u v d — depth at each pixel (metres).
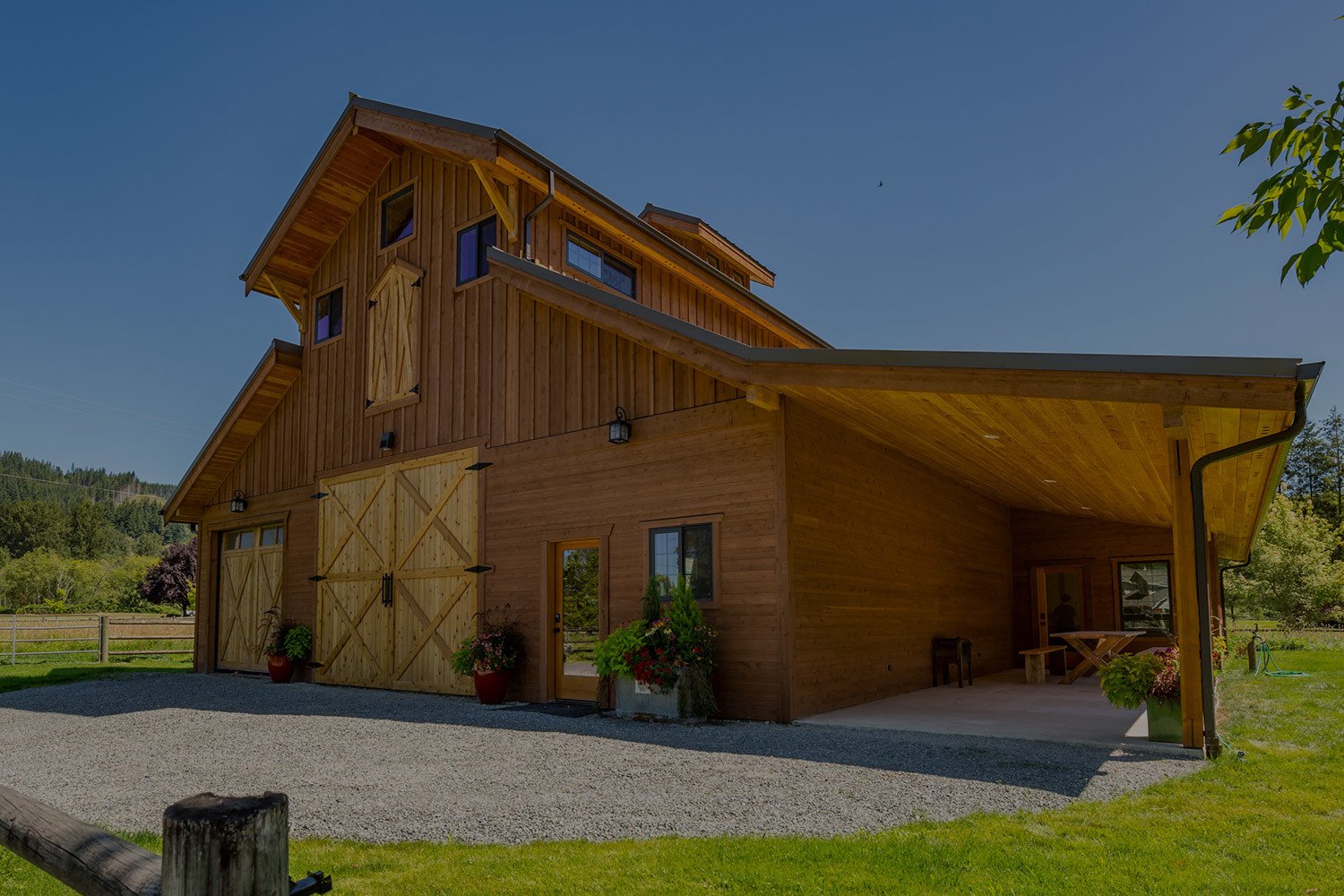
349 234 14.37
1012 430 7.87
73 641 24.25
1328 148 3.46
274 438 15.35
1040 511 16.02
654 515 9.73
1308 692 10.71
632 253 12.83
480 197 12.20
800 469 9.11
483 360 11.83
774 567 8.73
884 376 7.00
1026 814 4.93
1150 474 9.37
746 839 4.53
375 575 12.87
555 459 10.77
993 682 12.85
